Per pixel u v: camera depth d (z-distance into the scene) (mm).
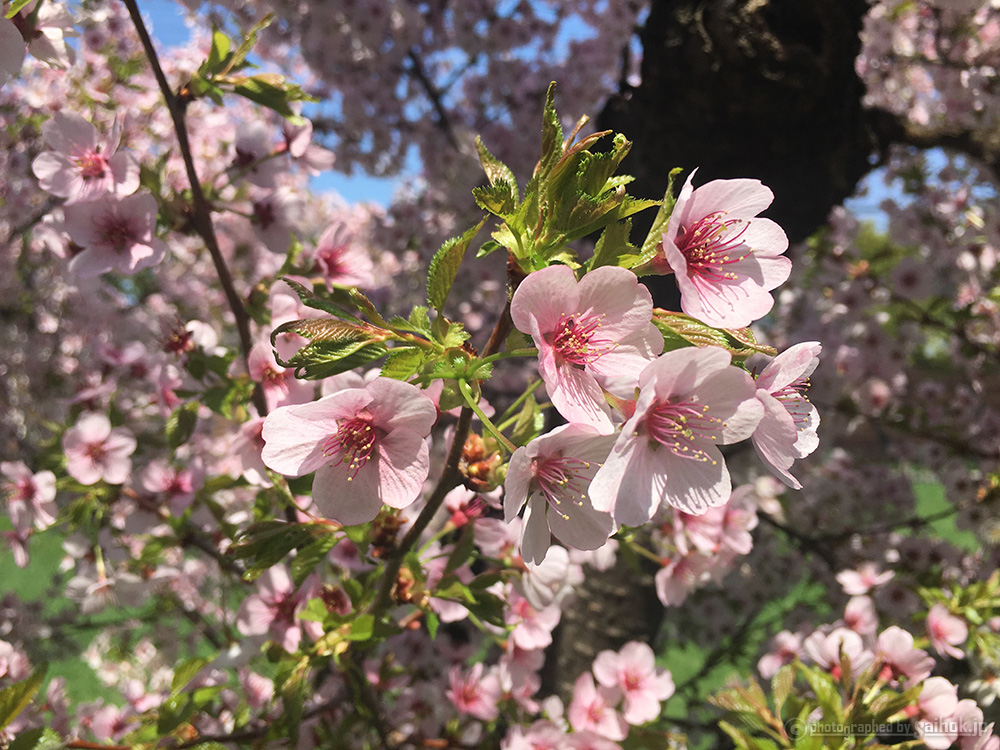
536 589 266
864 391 647
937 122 684
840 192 487
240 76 289
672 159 458
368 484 183
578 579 327
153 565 369
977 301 610
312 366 178
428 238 799
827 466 699
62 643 625
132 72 627
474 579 254
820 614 648
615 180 186
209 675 335
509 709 329
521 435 207
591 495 164
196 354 306
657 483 172
